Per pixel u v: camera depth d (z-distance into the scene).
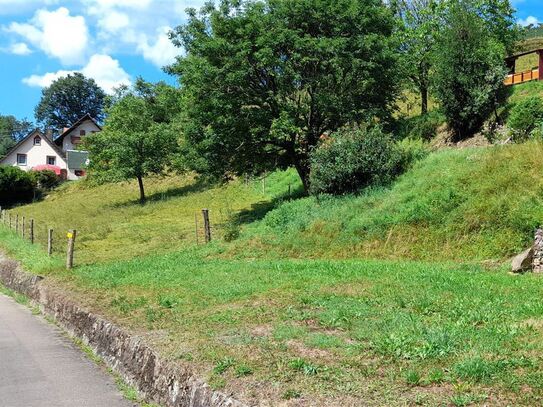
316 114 25.86
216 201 34.22
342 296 9.25
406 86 35.88
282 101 25.09
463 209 15.28
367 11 24.53
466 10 27.50
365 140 20.58
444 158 19.17
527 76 29.70
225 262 15.72
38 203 51.03
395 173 20.20
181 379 6.46
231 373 5.99
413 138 29.23
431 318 7.34
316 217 18.83
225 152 25.53
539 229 12.11
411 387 5.06
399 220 16.16
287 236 18.22
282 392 5.29
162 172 42.06
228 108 23.98
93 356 9.81
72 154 74.50
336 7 23.92
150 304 10.35
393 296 8.86
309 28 24.64
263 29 23.67
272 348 6.64
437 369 5.39
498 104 25.66
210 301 9.94
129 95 43.06
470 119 25.80
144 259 17.73
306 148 25.72
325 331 7.29
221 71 23.42
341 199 19.95
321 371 5.71
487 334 6.33
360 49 23.88
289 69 23.61
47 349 10.39
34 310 14.82
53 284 14.80
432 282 9.98
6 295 18.11
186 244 21.31
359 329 7.05
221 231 23.05
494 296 8.51
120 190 47.00
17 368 9.03
